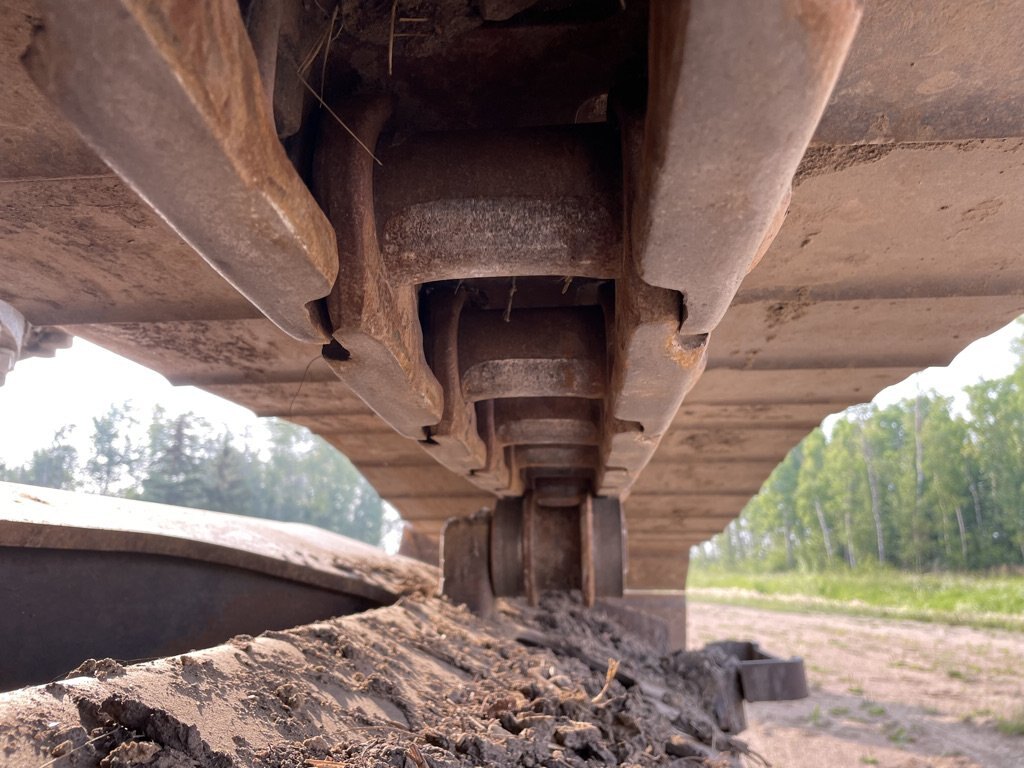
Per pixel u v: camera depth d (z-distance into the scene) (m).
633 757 3.60
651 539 12.38
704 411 6.98
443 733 2.90
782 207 2.05
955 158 2.92
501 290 3.85
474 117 2.76
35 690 1.99
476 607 6.07
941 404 47.28
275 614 5.59
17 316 4.35
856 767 10.54
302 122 2.31
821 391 6.28
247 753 2.16
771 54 1.30
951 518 44.22
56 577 4.02
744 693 7.51
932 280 4.08
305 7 2.31
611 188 2.37
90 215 3.25
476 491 9.94
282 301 2.08
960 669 17.33
